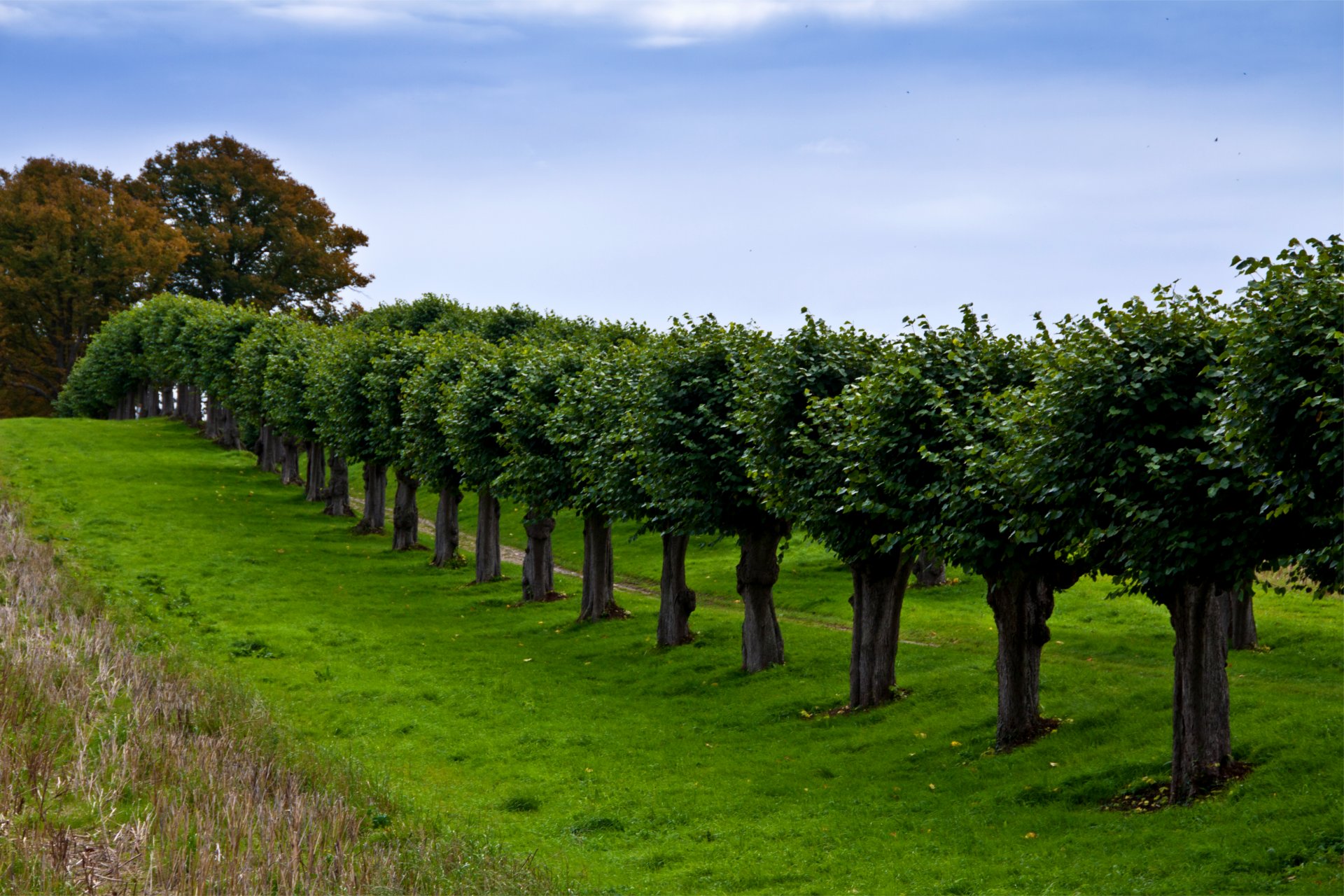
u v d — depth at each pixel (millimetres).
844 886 18219
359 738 28281
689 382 34312
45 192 104438
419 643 40000
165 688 22531
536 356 46125
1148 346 19750
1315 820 17375
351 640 39406
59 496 62094
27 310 101812
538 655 38500
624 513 37875
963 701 28531
